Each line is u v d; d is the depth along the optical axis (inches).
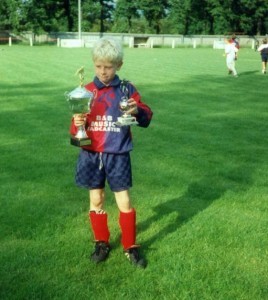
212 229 172.1
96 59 134.6
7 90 528.7
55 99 468.1
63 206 191.5
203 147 297.6
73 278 136.8
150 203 197.9
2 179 224.5
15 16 2132.1
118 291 130.3
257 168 254.8
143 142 306.3
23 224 172.9
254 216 187.0
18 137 309.6
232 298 128.3
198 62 1105.4
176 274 139.0
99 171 143.9
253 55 1585.9
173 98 504.7
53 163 252.5
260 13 2655.0
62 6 2487.7
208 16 2758.4
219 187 221.5
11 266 142.3
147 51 1713.8
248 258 150.9
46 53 1343.5
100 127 139.3
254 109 446.3
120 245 158.9
